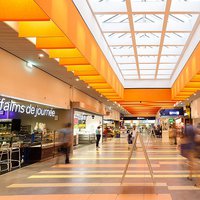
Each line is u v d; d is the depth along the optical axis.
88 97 16.89
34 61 8.32
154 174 7.46
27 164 9.48
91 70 8.72
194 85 11.70
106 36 10.91
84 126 22.33
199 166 6.78
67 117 13.11
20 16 3.86
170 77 18.69
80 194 5.34
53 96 10.80
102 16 9.45
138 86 19.05
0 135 10.20
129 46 12.62
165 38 11.64
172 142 21.45
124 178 6.84
